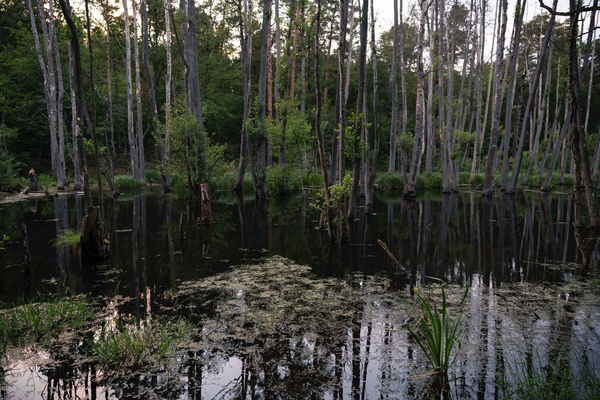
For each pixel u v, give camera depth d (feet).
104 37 89.20
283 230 37.35
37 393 11.71
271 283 21.45
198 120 60.44
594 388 11.00
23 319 15.99
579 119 30.58
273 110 76.79
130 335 14.93
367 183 48.21
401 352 13.91
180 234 35.17
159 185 84.07
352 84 115.96
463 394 11.46
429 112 71.61
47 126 93.40
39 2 66.80
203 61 117.70
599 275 22.95
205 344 14.48
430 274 23.27
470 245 31.40
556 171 102.68
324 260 26.55
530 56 108.99
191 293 19.83
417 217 45.34
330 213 31.58
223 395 11.50
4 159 72.64
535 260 26.58
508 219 43.73
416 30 94.22
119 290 20.31
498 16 68.69
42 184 74.90
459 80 134.51
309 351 13.98
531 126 94.89
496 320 16.38
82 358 13.65
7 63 89.92
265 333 15.35
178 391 11.75
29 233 34.55
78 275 22.89
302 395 11.50
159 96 115.55
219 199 60.75
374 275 23.07
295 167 71.41
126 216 44.68
